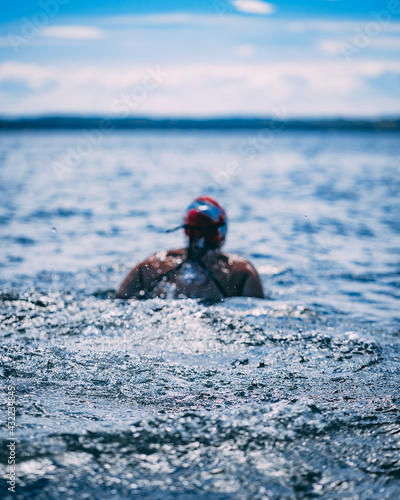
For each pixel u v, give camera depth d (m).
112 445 1.43
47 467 1.30
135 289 3.95
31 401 1.89
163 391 2.09
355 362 2.56
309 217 11.06
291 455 1.42
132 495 1.20
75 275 5.42
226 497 1.21
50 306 3.49
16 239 7.75
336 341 2.91
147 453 1.40
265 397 2.04
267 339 2.88
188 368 2.39
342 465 1.38
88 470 1.30
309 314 3.62
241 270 3.97
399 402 1.96
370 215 11.52
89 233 8.54
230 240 8.19
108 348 2.64
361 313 4.11
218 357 2.57
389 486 1.28
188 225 3.90
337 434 1.56
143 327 3.02
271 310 3.56
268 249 7.42
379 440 1.53
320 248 7.50
